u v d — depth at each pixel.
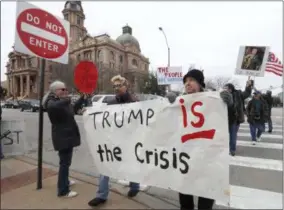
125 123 3.37
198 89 2.89
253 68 5.85
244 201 3.69
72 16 90.12
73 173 4.83
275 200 3.71
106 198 3.47
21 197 3.62
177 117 2.92
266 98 10.12
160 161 3.05
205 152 2.72
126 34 93.19
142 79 61.69
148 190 4.06
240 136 9.32
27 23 3.54
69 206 3.35
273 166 5.36
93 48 79.81
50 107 3.46
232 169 5.17
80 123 13.37
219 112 2.65
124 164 3.35
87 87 3.90
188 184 2.81
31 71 80.56
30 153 6.68
